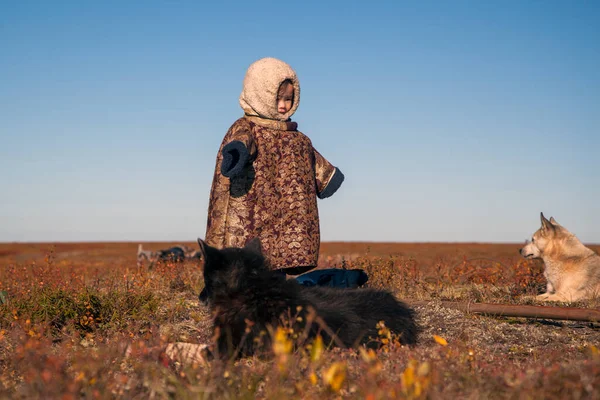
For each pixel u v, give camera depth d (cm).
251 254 509
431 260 1434
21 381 439
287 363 389
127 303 747
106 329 668
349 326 498
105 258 2886
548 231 1081
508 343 616
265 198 627
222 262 494
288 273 661
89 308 695
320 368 421
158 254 1845
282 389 367
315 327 473
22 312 686
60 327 677
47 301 711
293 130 666
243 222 619
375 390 337
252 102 649
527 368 430
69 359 496
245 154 588
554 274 1072
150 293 791
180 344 500
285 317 470
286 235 630
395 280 1032
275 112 651
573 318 689
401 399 326
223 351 482
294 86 664
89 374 382
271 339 464
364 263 1082
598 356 386
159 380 404
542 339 633
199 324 680
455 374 380
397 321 548
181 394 363
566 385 341
